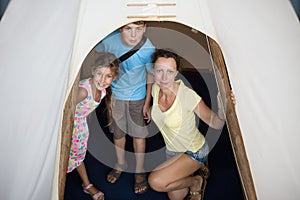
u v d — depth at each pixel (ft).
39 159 4.79
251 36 5.05
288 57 5.02
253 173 4.76
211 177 6.01
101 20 4.70
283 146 4.89
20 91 4.94
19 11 5.23
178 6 4.76
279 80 4.98
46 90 4.90
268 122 4.94
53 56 4.98
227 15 5.03
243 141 4.77
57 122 4.62
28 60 5.01
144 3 4.71
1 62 5.02
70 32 4.98
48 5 5.19
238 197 5.60
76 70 4.50
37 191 4.69
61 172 4.27
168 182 5.03
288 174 4.86
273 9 5.18
